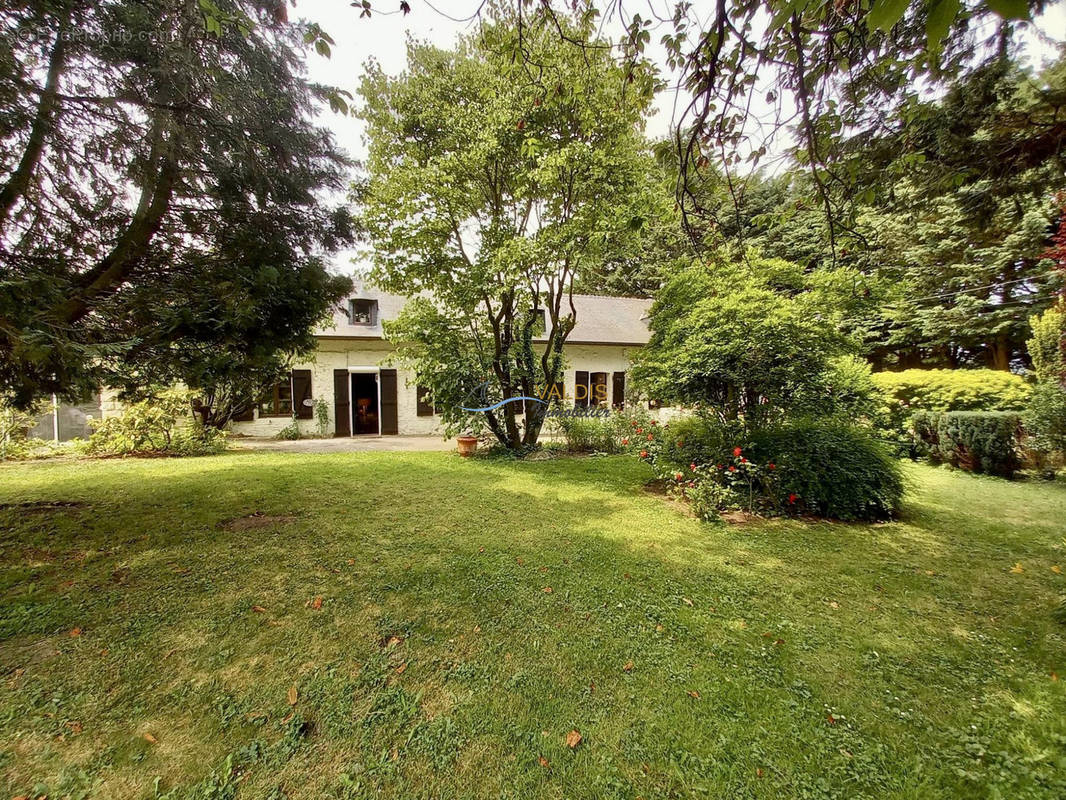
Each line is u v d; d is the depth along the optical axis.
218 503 4.94
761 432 5.19
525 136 6.84
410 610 2.67
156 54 3.06
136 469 6.99
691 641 2.38
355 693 1.95
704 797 1.47
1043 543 3.85
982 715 1.84
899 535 4.06
